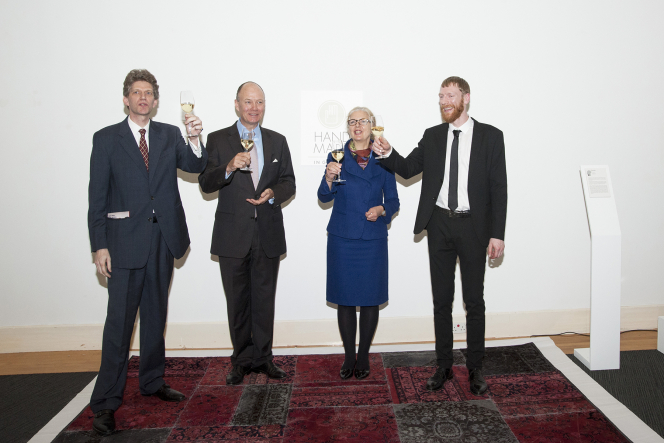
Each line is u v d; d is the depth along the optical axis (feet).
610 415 6.93
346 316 8.25
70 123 9.42
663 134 10.09
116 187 7.02
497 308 10.34
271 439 6.45
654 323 10.44
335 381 8.20
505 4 9.54
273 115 9.58
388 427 6.69
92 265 9.85
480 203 7.47
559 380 8.06
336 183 8.05
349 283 7.91
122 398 7.13
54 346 9.95
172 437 6.55
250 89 7.58
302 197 9.80
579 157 10.03
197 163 7.23
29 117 9.37
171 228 7.32
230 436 6.55
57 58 9.24
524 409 7.13
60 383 8.47
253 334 8.29
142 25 9.23
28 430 6.93
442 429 6.61
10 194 9.56
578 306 10.41
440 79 9.62
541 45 9.69
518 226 10.15
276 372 8.34
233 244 7.72
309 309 10.07
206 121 9.48
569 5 9.62
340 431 6.61
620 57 9.82
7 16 9.10
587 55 9.77
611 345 8.50
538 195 10.08
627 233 10.34
